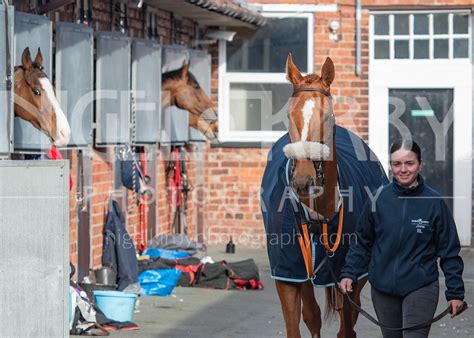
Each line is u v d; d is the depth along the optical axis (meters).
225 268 13.16
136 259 12.30
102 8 12.77
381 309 7.13
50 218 7.03
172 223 15.62
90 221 12.23
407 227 6.96
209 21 16.45
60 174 7.02
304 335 10.13
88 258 12.13
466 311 11.31
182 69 14.81
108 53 12.41
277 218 7.66
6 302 7.04
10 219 7.03
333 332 10.39
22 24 9.78
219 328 10.43
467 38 16.78
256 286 13.04
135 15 14.00
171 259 13.59
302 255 7.61
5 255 7.03
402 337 7.16
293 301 7.71
